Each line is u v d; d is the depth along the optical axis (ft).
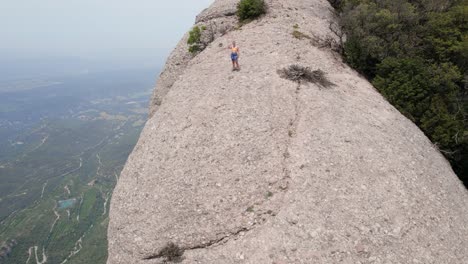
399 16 87.66
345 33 92.17
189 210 49.44
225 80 67.77
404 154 56.59
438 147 67.77
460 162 69.51
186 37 95.96
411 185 51.24
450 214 49.88
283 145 54.03
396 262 41.42
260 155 53.01
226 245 45.44
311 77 67.51
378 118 63.26
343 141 54.85
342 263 40.57
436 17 90.43
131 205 54.90
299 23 90.27
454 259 43.96
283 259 41.45
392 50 83.05
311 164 50.65
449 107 73.97
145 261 48.39
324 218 44.39
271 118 58.03
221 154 54.29
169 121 64.28
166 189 53.06
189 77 75.05
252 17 93.09
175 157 56.59
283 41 79.87
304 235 43.01
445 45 83.30
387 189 49.24
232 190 49.85
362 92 70.90
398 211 46.62
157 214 51.11
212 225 47.50
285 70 67.87
